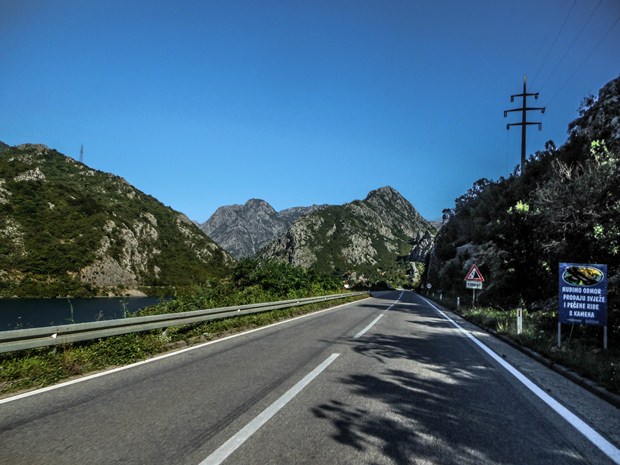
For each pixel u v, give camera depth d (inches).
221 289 754.8
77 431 151.7
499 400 204.2
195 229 6697.8
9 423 160.1
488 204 1766.7
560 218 523.5
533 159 1375.5
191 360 295.4
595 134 912.9
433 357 322.7
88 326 271.7
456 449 140.1
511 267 851.4
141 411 176.4
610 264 482.6
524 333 413.1
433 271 2765.7
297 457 130.2
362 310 891.4
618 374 228.1
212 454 131.8
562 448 143.8
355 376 247.0
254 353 326.3
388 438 148.5
